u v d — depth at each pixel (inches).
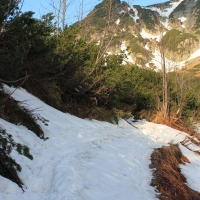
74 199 197.2
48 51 432.8
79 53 522.0
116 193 240.5
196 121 861.2
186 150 555.5
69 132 370.3
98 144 370.3
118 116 646.5
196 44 3946.9
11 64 309.6
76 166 258.7
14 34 316.5
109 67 673.0
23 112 313.7
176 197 285.1
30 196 199.0
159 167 344.2
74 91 546.0
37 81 458.6
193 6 4963.1
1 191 188.7
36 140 291.0
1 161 207.6
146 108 797.9
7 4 292.5
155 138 560.4
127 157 353.1
